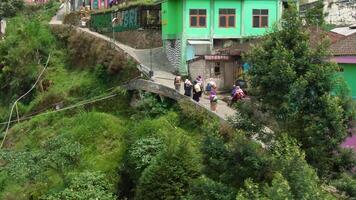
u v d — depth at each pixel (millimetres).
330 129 20938
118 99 43812
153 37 55594
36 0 84875
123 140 33938
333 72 21594
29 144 42000
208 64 43625
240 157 20797
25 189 31500
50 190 29922
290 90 21000
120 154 32656
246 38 45469
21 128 45062
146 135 32562
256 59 22344
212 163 21219
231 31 46781
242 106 22516
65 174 30219
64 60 55219
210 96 35812
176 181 26688
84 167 31438
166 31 49188
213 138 21781
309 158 21125
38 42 56000
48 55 55812
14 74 54188
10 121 49281
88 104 44750
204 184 20734
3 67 55594
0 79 55750
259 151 21234
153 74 44688
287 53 21578
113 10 61125
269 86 21781
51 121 44406
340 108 20906
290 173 18906
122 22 59719
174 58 48531
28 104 51281
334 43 31859
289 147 19938
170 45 49562
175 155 27062
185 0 46094
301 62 21703
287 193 17281
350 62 29625
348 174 22438
